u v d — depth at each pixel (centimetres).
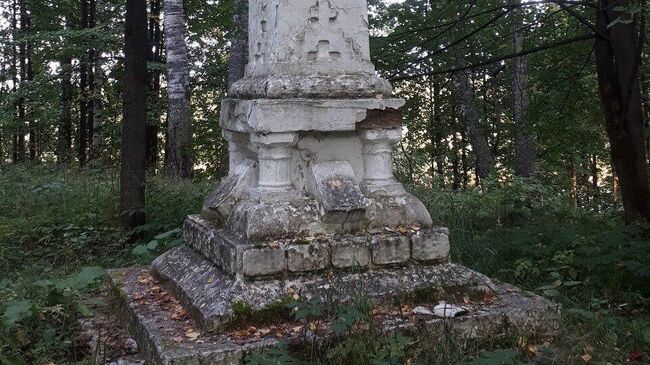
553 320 382
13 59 2308
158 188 911
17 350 369
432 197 818
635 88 693
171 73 1277
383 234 403
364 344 330
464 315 368
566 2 692
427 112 1845
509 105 1825
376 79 430
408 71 1006
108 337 397
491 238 650
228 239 391
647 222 679
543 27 952
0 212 877
